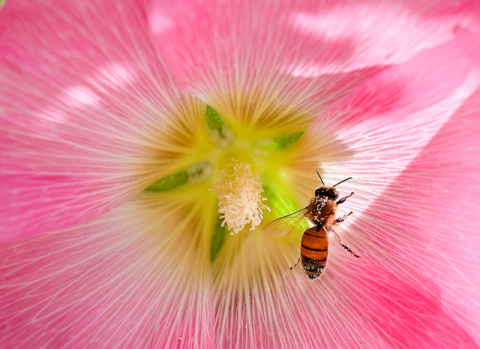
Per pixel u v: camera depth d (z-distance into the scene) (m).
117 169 0.16
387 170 0.16
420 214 0.16
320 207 0.17
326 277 0.17
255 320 0.17
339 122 0.16
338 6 0.14
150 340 0.16
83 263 0.16
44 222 0.15
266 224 0.18
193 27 0.14
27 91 0.15
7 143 0.15
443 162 0.16
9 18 0.14
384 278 0.17
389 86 0.15
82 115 0.15
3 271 0.16
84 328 0.16
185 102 0.16
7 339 0.16
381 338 0.17
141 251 0.17
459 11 0.14
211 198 0.18
